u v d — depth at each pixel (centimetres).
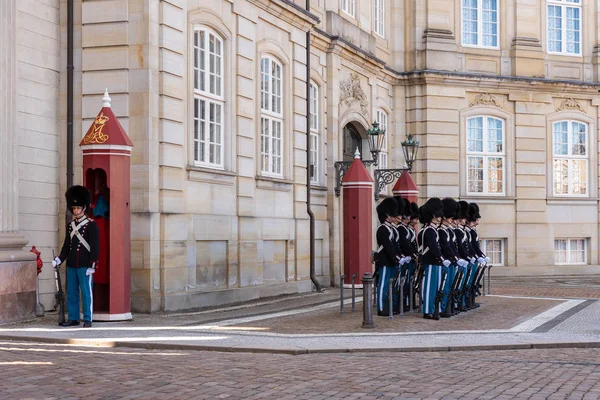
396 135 3231
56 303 1703
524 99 3372
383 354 1191
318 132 2586
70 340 1266
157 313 1675
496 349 1255
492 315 1753
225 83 1989
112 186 1510
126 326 1464
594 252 3472
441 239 1694
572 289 2545
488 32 3375
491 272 3303
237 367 1048
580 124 3484
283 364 1078
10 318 1501
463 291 1803
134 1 1700
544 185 3394
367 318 1491
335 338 1330
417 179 3228
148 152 1678
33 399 848
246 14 2066
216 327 1465
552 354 1206
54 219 1722
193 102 1830
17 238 1541
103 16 1716
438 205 1698
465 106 3284
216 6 1934
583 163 3484
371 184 2438
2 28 1529
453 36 3288
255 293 2070
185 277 1769
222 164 1972
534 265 3362
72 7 1736
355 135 2956
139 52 1694
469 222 1914
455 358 1158
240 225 2012
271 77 2245
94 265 1448
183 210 1775
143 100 1688
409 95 3247
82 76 1728
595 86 3456
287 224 2270
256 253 2080
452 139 3244
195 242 1817
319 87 2589
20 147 1630
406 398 870
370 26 3019
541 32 3441
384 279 1714
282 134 2298
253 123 2100
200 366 1052
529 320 1647
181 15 1788
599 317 1700
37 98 1681
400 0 3266
